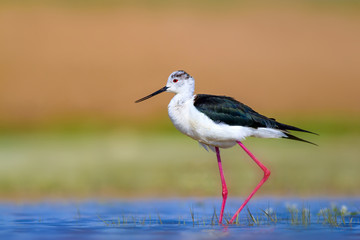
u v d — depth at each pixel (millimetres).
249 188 11180
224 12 32094
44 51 26500
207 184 11469
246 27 29922
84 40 27469
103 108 22656
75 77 24672
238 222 7582
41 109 22453
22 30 28016
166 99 23672
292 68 26141
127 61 25781
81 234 6629
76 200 10125
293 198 10164
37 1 31562
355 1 34906
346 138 18844
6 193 10852
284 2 34594
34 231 6902
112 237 6383
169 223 7535
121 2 32531
